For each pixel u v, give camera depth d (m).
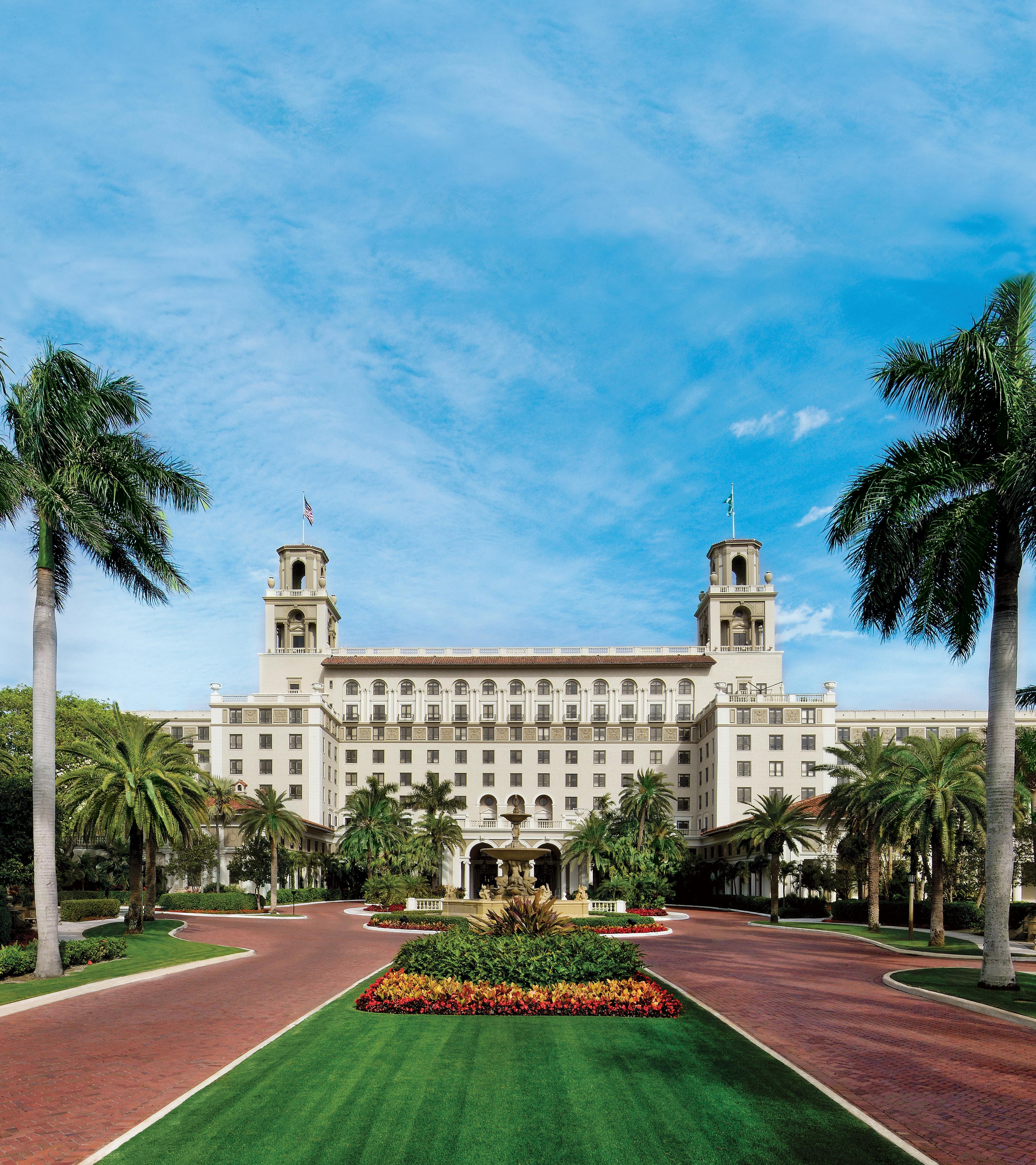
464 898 68.88
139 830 43.47
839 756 55.12
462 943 21.56
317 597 114.94
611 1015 17.77
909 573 24.66
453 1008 17.97
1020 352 23.69
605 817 91.62
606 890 68.00
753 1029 17.50
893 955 37.06
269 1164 9.68
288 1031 16.36
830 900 70.56
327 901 86.12
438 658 111.56
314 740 99.94
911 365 24.02
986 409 24.02
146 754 44.81
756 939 46.22
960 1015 19.72
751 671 110.00
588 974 19.69
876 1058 14.99
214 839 76.38
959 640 25.02
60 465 27.52
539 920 24.27
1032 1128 11.30
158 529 28.72
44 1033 17.30
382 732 110.38
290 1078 12.91
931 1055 15.29
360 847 79.69
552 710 110.00
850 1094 12.64
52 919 25.92
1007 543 24.00
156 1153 9.99
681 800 107.25
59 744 67.19
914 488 23.20
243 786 98.00
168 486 28.83
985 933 24.19
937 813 39.06
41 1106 11.99
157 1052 15.27
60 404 27.02
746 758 96.31
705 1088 12.52
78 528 26.19
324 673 112.00
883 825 43.88
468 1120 11.10
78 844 71.31
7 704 68.81
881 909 57.81
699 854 100.88
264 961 32.50
